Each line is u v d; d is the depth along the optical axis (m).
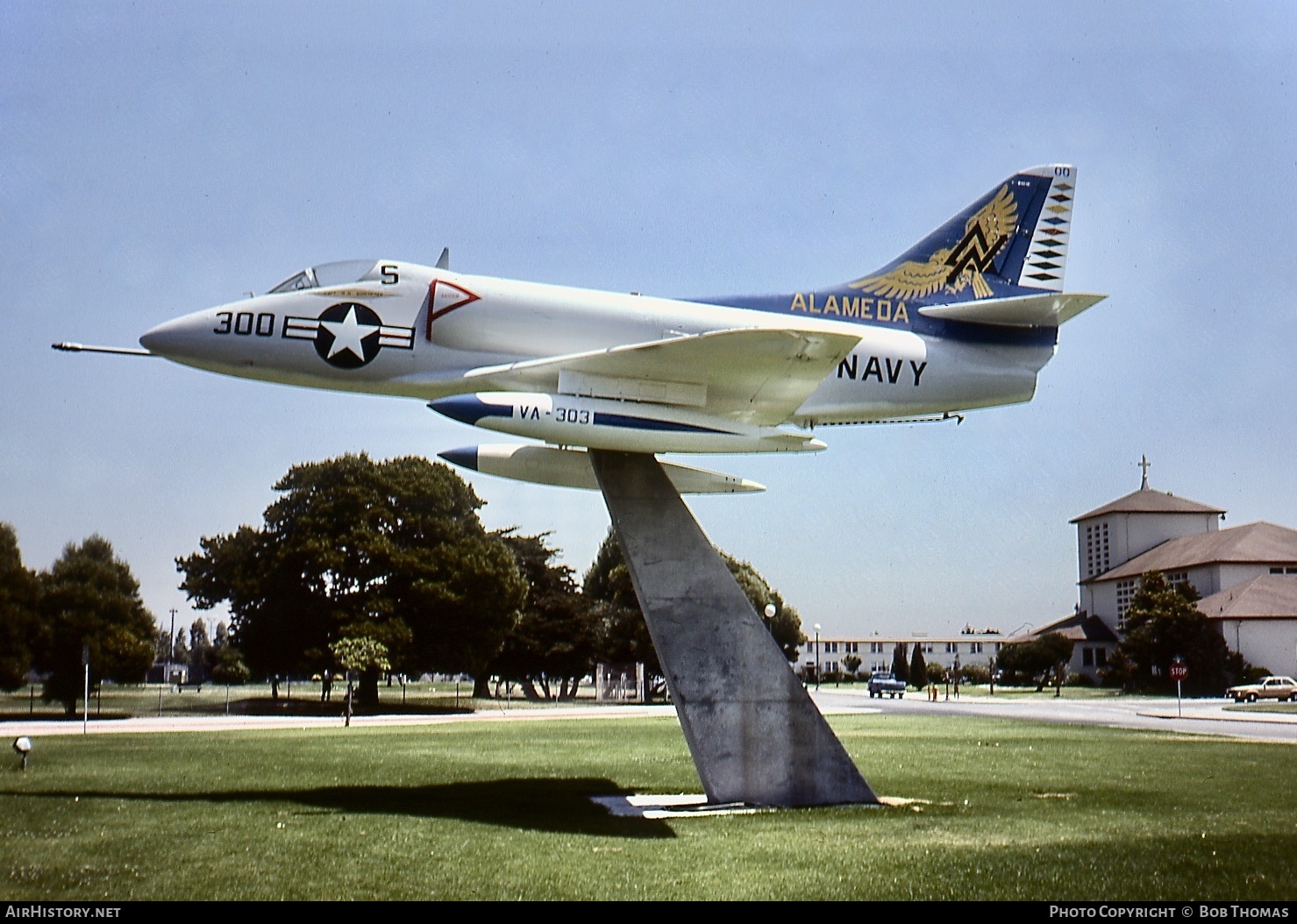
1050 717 36.16
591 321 15.41
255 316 15.19
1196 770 17.66
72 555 51.66
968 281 17.52
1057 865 9.54
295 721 34.84
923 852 10.06
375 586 44.91
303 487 46.50
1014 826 11.59
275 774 16.80
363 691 47.38
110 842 10.42
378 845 10.30
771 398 15.10
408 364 15.32
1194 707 45.47
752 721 13.10
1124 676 66.38
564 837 10.73
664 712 42.78
